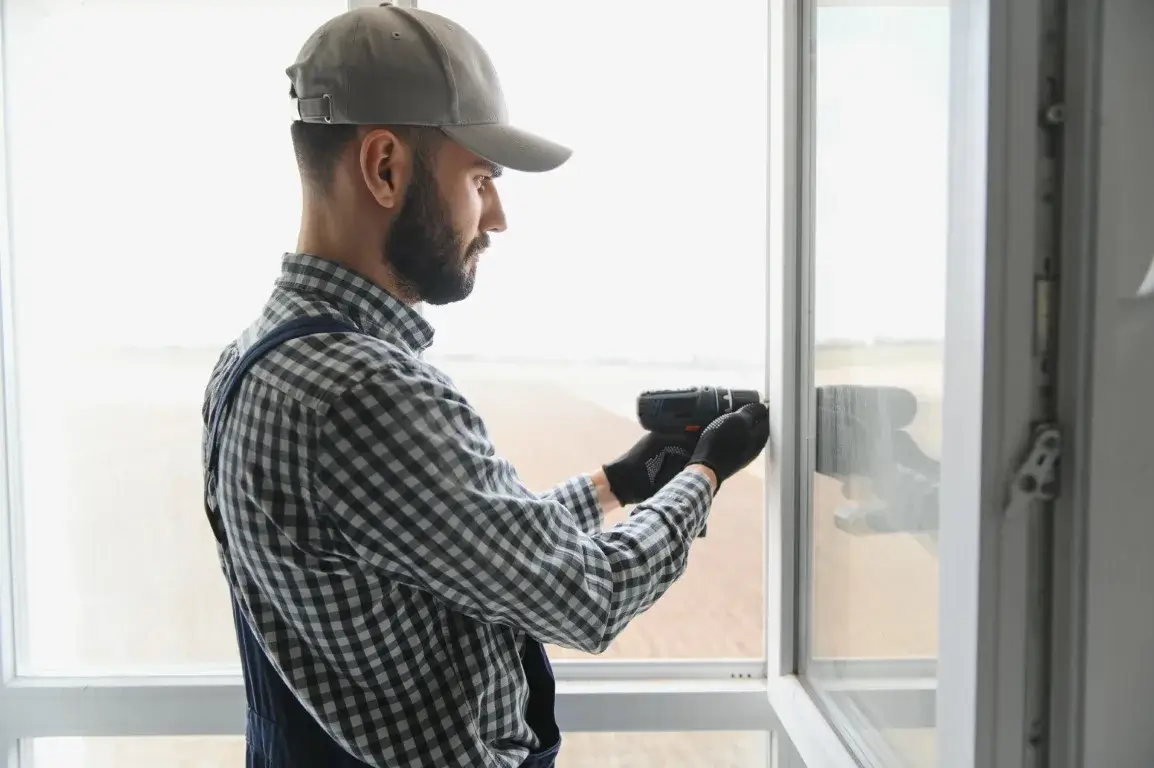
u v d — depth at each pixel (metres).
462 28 0.89
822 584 1.16
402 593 0.84
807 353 1.19
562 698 1.38
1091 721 0.64
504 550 0.79
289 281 0.87
